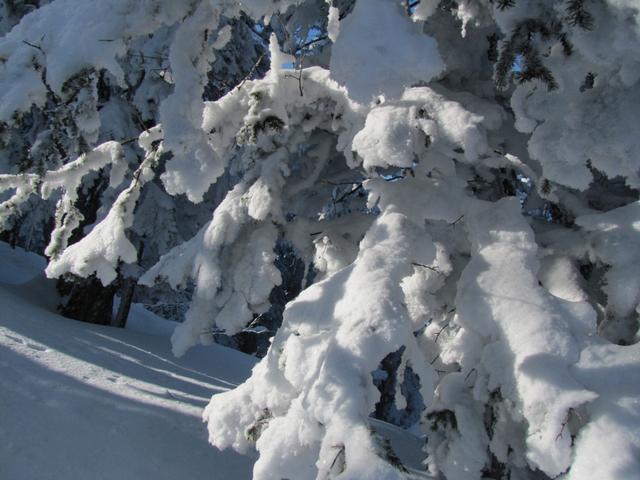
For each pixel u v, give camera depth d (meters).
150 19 2.22
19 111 2.13
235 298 3.28
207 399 4.96
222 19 7.82
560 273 2.91
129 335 9.37
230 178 10.45
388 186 2.93
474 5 2.71
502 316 2.45
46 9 2.29
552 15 1.96
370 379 2.15
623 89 2.01
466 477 2.78
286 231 3.64
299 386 2.35
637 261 2.60
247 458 3.71
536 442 2.12
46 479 2.87
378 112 2.63
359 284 2.44
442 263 3.37
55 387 3.76
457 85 3.46
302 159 3.86
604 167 2.06
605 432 2.01
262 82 3.11
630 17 1.74
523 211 3.68
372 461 1.88
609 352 2.28
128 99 8.98
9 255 13.69
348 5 4.20
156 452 3.41
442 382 3.01
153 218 9.54
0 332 4.96
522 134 3.35
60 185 3.19
